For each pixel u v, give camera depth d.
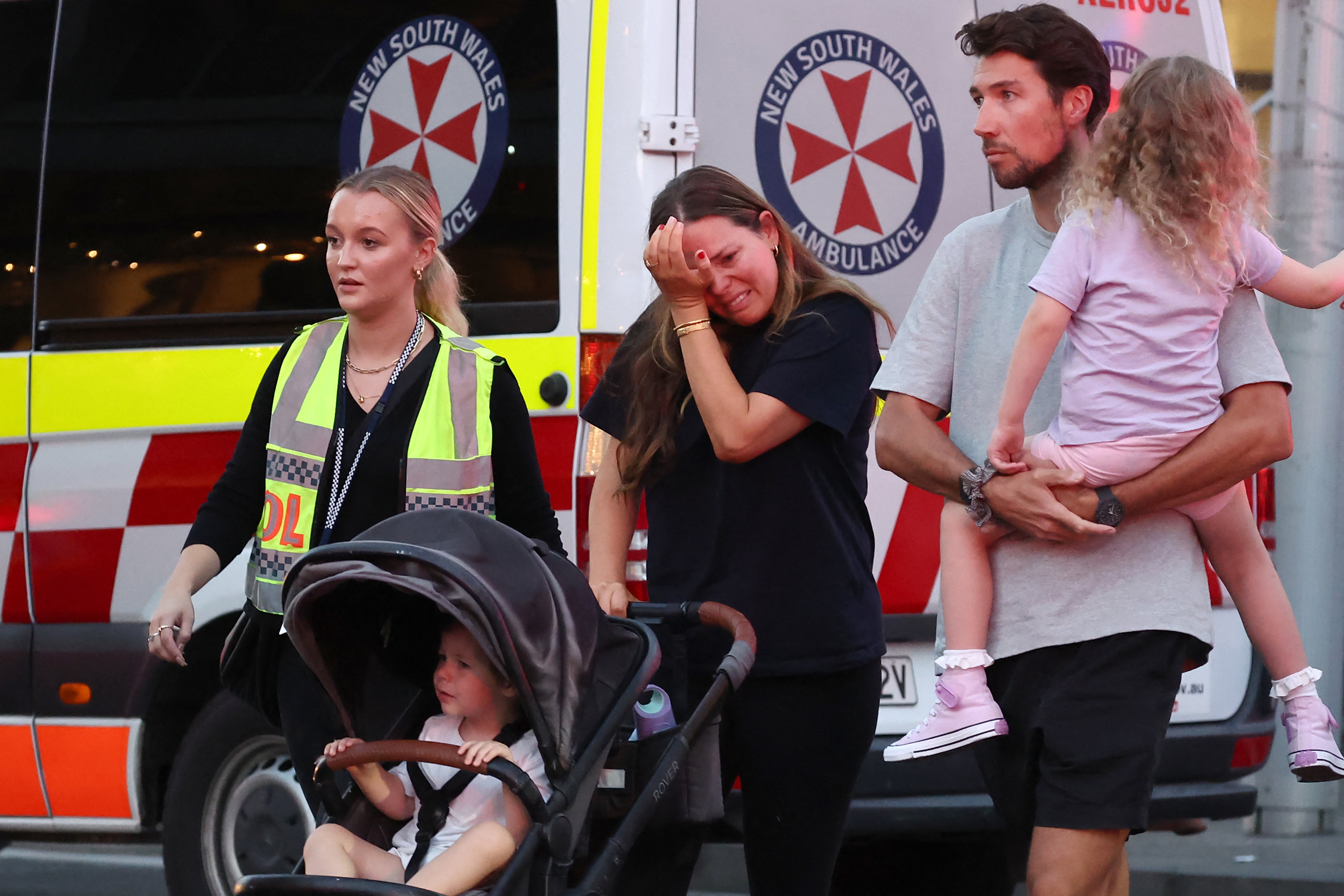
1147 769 9.88
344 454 11.33
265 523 11.42
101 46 17.27
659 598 11.25
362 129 15.85
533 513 11.83
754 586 10.80
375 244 11.31
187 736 16.33
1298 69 24.72
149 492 16.42
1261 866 20.89
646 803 9.26
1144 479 9.99
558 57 14.88
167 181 16.75
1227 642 16.03
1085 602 10.21
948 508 11.01
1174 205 9.84
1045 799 10.11
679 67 14.69
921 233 15.20
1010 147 10.66
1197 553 10.48
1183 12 16.97
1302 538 24.44
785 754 10.85
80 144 17.17
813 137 14.91
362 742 9.10
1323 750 10.95
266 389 11.85
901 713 14.84
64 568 16.73
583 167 14.66
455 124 15.30
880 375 11.18
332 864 9.18
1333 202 24.80
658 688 10.44
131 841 17.69
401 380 11.49
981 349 10.84
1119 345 9.98
